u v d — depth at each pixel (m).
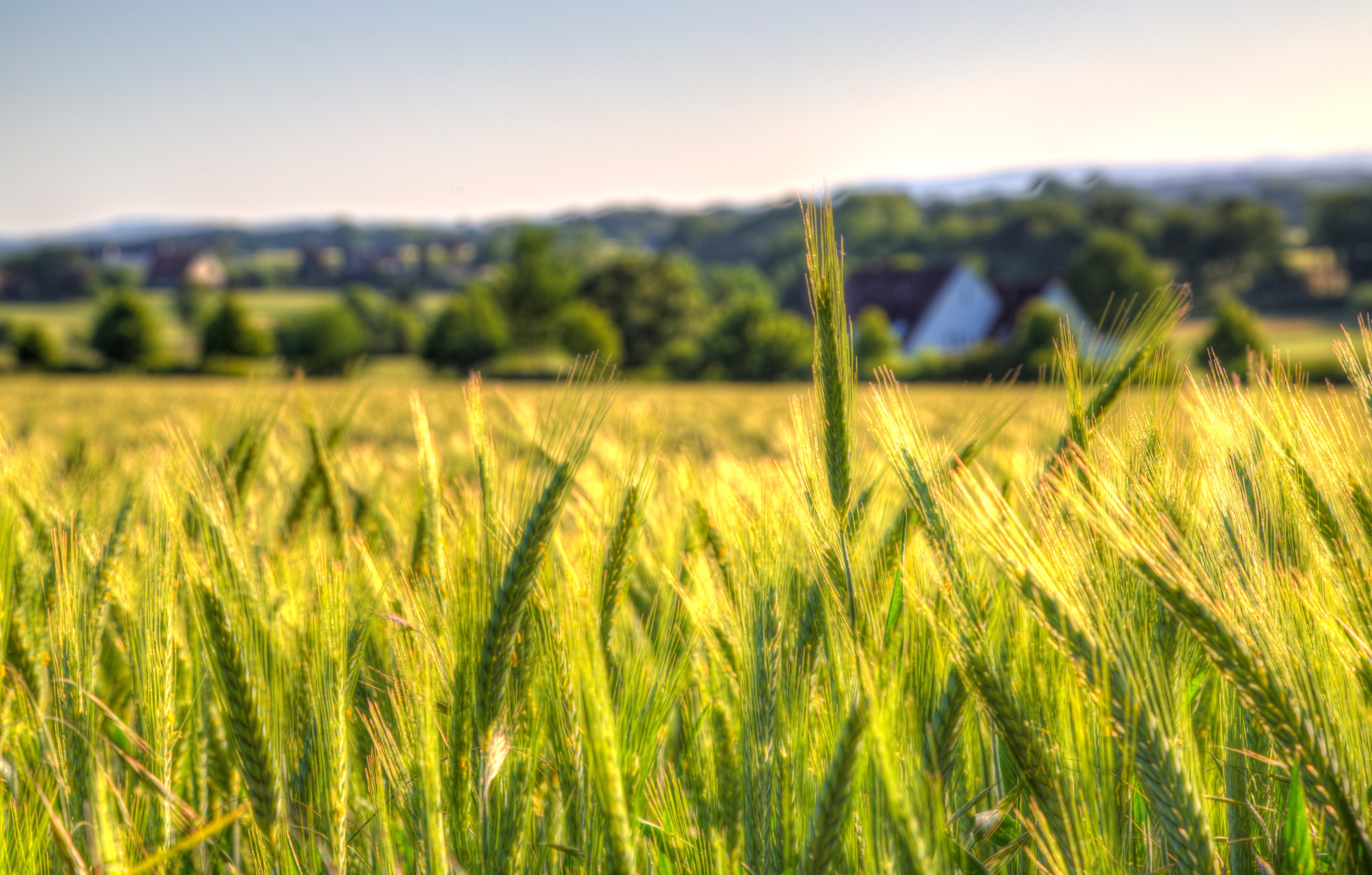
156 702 1.80
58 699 1.83
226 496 2.52
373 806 1.83
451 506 2.06
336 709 1.69
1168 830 1.26
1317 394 1.57
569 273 103.12
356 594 2.29
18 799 1.74
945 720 1.55
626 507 1.93
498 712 1.59
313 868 1.62
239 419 3.05
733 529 2.23
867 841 1.39
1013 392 1.94
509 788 1.63
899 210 168.25
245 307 83.88
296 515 3.15
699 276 167.25
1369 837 1.22
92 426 15.18
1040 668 1.59
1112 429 1.84
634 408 1.98
